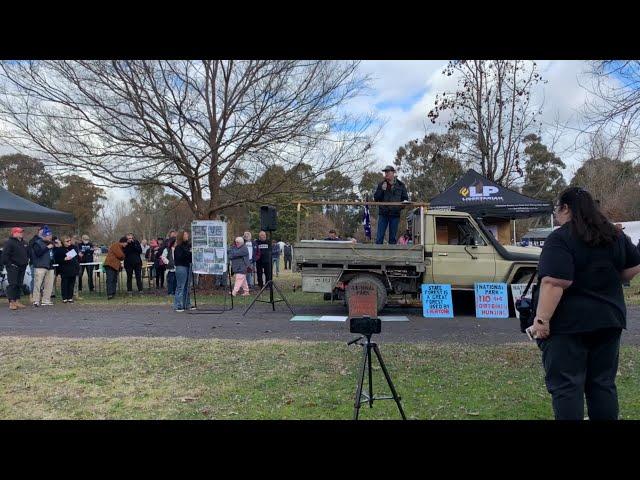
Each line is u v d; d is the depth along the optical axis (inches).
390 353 279.0
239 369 249.8
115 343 309.6
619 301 136.3
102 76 576.1
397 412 189.5
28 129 579.2
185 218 1556.3
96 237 2203.5
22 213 571.8
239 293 619.8
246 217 1208.8
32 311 483.2
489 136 699.4
